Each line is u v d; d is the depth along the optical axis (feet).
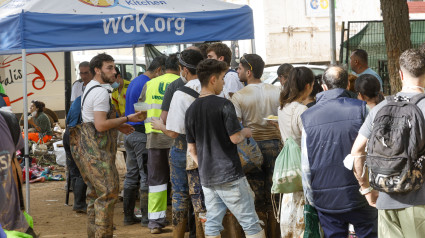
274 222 19.65
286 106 16.98
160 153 22.75
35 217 27.76
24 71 21.84
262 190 19.48
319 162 14.85
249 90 19.29
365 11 77.41
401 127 12.36
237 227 19.25
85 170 20.31
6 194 14.80
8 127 15.08
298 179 16.06
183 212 20.56
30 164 41.65
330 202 14.80
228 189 16.74
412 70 12.98
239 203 16.78
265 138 19.29
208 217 17.34
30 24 21.65
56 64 60.39
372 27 37.50
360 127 14.56
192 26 25.54
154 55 29.68
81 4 23.21
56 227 25.57
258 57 19.65
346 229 15.17
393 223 13.00
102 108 19.94
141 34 24.22
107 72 20.59
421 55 13.01
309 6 75.25
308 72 16.99
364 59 26.40
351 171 14.61
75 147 20.39
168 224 24.70
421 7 66.13
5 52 33.37
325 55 76.28
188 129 17.52
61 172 41.37
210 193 17.15
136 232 23.88
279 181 16.14
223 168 16.66
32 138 43.65
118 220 26.27
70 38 22.54
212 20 26.03
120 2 24.30
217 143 16.72
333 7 34.27
